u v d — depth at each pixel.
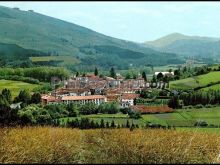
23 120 83.88
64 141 24.50
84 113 129.50
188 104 142.50
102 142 25.03
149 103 163.12
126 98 171.50
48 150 21.16
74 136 28.62
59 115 118.69
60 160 20.86
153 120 112.50
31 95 154.50
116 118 120.06
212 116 118.00
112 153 21.95
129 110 128.38
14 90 192.00
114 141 24.81
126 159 21.00
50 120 103.31
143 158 21.34
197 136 28.17
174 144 23.84
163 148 22.34
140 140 24.61
